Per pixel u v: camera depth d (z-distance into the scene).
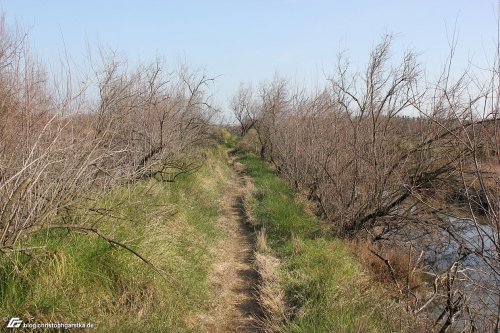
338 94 8.41
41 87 4.35
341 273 5.74
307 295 5.09
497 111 3.69
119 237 4.58
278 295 5.24
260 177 14.71
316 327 4.27
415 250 7.59
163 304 4.25
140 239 4.82
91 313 3.58
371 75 7.68
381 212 7.56
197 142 15.47
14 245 3.45
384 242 8.19
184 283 4.93
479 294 4.61
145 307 4.08
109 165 6.64
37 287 3.38
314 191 10.19
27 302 3.29
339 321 4.20
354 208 8.09
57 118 4.22
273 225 8.46
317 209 9.70
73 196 4.33
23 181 3.40
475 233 6.86
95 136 5.16
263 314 4.99
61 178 3.97
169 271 4.93
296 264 6.27
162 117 9.34
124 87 7.31
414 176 7.00
